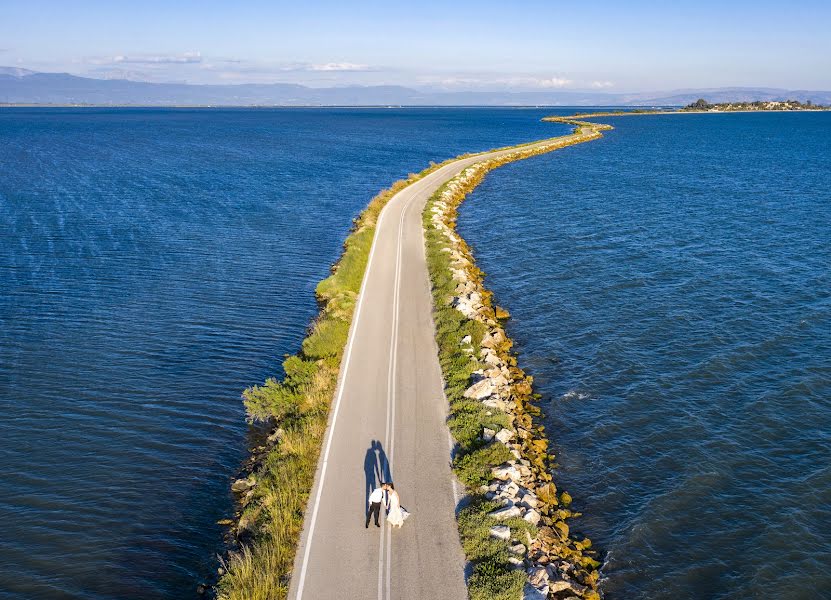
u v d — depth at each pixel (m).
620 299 43.03
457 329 35.03
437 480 22.08
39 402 29.22
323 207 76.31
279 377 32.12
